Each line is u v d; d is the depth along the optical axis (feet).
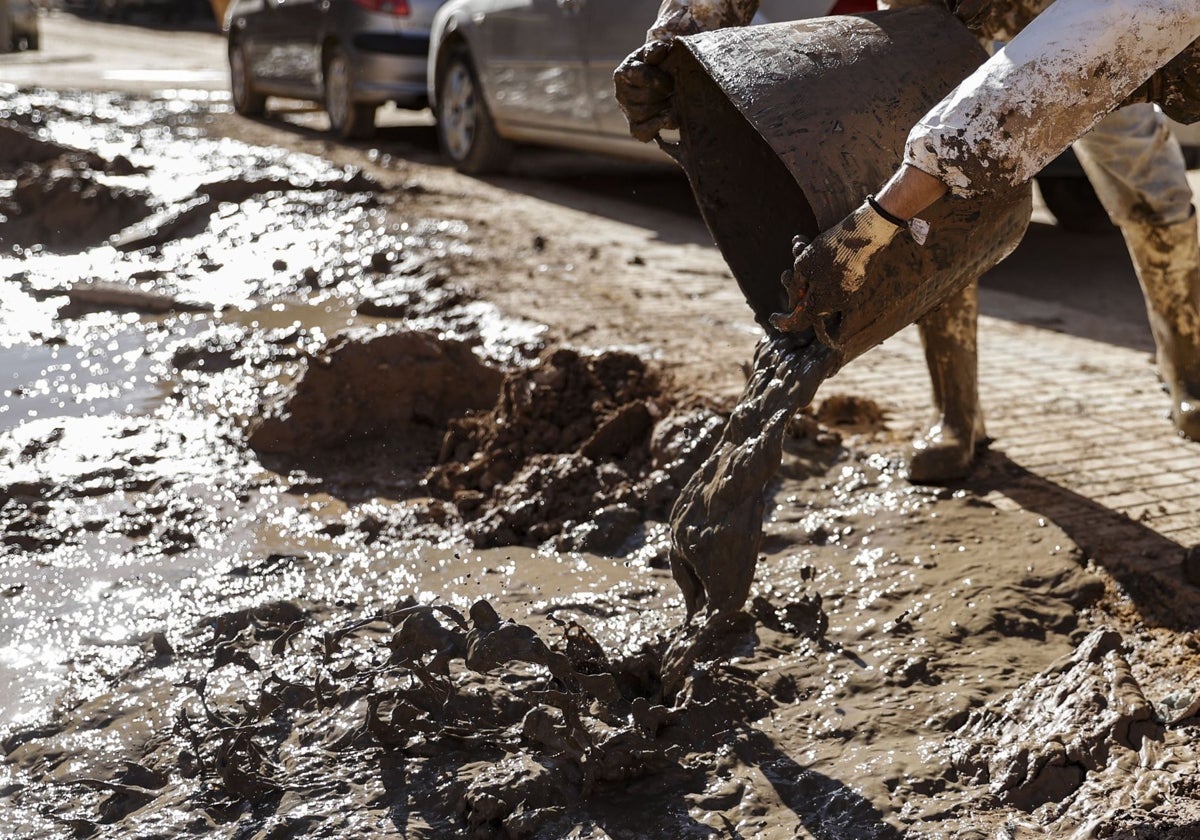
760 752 8.88
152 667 9.98
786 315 8.29
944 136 7.70
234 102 44.62
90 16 109.81
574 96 29.01
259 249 24.27
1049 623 10.69
